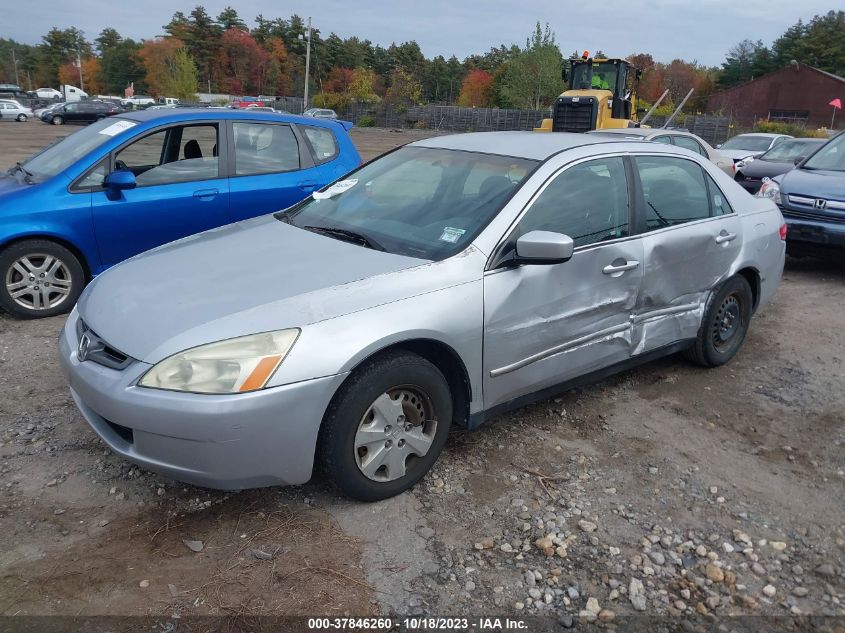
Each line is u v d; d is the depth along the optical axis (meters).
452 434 3.85
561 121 17.16
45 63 124.81
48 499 3.13
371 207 3.96
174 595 2.60
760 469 3.67
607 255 3.83
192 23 105.12
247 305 2.92
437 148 4.35
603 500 3.32
